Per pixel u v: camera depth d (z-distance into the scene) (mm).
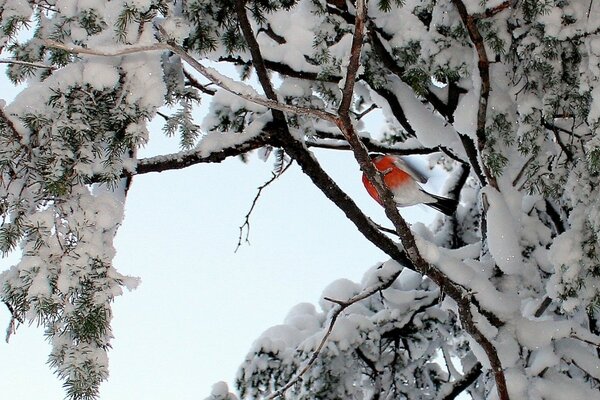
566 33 4980
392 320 7797
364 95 7148
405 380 8008
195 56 5277
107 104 4445
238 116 6316
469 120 5781
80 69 4344
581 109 5125
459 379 7434
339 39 5793
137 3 4340
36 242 3967
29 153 4238
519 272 6047
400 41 5664
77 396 3916
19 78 4867
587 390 5863
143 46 3805
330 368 7551
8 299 3961
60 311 3967
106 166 4430
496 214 5910
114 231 4324
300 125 5789
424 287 8117
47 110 4273
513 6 5293
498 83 5641
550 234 6355
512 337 5879
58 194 4035
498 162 5523
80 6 4406
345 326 7676
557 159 5516
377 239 5844
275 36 6219
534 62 5258
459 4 5188
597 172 5133
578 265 5098
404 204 5453
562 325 5902
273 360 7820
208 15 5258
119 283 4105
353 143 4199
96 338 3979
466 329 5605
